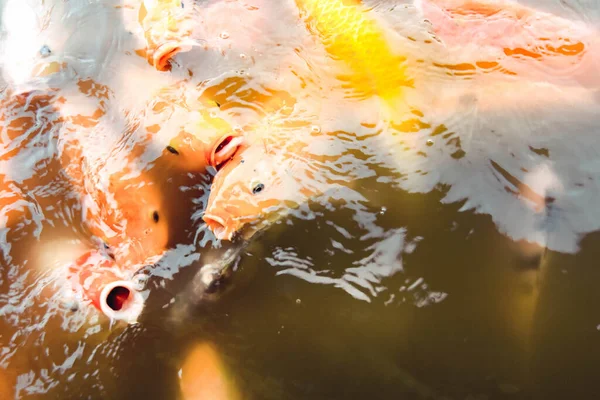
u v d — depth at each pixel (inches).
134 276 42.0
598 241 40.4
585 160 41.9
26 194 44.4
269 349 40.2
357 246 41.4
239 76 46.6
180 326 40.9
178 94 46.6
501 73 44.4
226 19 49.3
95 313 41.2
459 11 46.9
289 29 48.4
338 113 44.5
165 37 48.4
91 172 44.4
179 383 39.9
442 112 43.8
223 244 42.0
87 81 48.1
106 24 50.7
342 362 39.7
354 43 46.0
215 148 44.0
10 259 42.8
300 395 39.3
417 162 42.8
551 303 39.6
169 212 43.3
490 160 42.3
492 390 38.6
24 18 51.8
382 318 40.2
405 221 41.6
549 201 41.1
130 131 45.6
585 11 46.6
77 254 42.8
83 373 40.2
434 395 38.7
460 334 39.6
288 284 41.2
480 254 40.6
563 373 38.7
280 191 42.4
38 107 47.1
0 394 40.0
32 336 40.9
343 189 42.4
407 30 46.0
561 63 44.3
